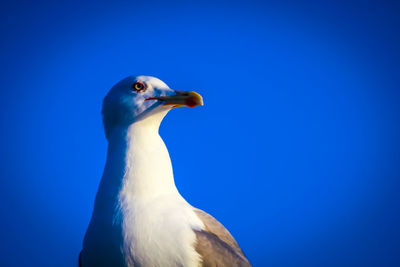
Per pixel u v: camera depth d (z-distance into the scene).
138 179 4.72
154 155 4.74
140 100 4.76
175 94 4.77
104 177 4.73
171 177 4.76
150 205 4.71
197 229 4.73
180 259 4.70
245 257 4.78
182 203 4.75
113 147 4.75
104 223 4.70
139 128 4.75
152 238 4.70
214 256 4.71
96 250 4.70
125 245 4.69
